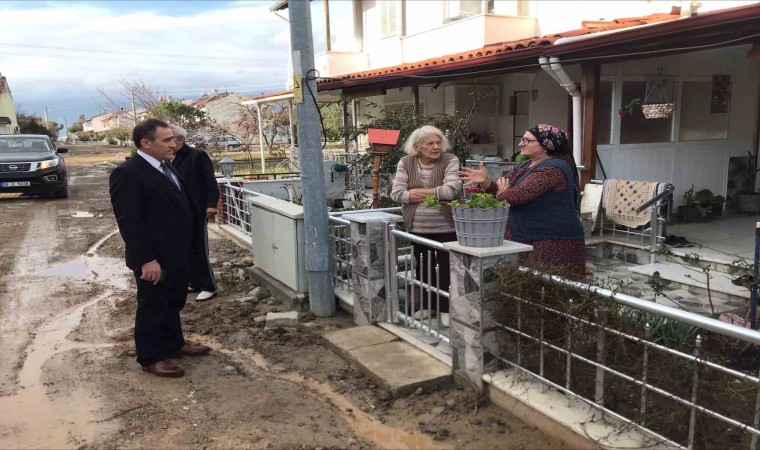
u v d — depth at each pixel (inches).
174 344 174.4
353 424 136.6
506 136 439.8
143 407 145.5
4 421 139.4
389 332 183.5
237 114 1253.7
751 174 356.2
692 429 102.0
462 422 133.7
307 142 199.5
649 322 132.7
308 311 217.3
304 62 192.7
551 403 126.2
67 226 429.1
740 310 194.7
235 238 360.8
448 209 184.4
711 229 297.9
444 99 469.7
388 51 615.8
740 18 202.8
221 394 152.9
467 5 515.2
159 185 158.7
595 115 281.1
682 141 332.5
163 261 160.7
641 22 310.3
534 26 481.1
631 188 268.4
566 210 146.6
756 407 100.5
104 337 199.9
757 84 350.6
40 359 179.9
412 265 177.3
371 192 453.7
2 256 330.3
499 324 138.2
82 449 126.3
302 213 215.0
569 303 120.3
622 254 270.8
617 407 121.9
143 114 1327.5
